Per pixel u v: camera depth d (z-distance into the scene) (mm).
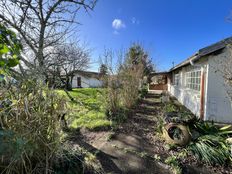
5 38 1807
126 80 7645
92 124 5043
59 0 3518
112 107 6391
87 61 10047
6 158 1803
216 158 3215
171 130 4082
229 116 5781
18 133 1827
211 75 5855
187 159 3318
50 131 2184
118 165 3086
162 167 3070
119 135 4500
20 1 3256
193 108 7641
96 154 3367
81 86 22406
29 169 1971
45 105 2121
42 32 3592
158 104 9664
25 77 2078
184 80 10352
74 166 2547
